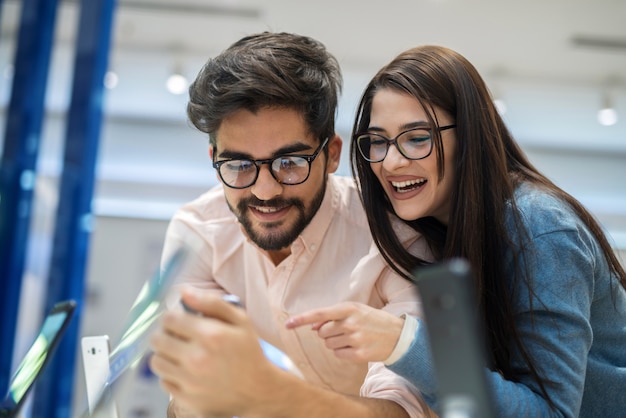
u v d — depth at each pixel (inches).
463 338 21.0
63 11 150.4
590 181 206.5
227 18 148.5
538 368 44.0
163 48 161.5
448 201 53.9
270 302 60.9
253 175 50.8
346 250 60.4
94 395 42.5
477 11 138.9
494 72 163.2
